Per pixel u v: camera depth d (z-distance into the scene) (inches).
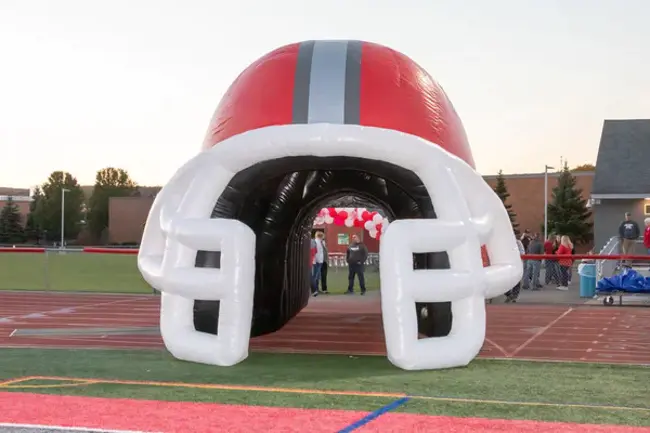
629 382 221.0
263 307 323.0
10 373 227.8
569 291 647.8
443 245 238.7
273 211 312.3
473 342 240.2
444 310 257.0
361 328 360.8
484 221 250.4
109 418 168.6
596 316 432.5
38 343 301.7
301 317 409.4
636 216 1180.5
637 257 524.4
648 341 322.3
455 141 272.8
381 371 234.7
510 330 362.6
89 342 304.8
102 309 459.5
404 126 256.7
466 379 222.1
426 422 166.6
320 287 690.8
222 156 250.8
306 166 258.4
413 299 234.2
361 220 987.9
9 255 1562.5
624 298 529.3
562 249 656.4
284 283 344.8
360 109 255.4
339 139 241.3
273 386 208.5
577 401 192.1
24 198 3683.6
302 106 256.5
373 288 692.1
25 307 474.0
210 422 165.5
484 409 180.5
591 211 1758.1
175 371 231.9
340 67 263.6
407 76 271.7
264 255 313.3
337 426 162.4
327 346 298.5
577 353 285.1
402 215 290.2
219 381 215.9
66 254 1603.1
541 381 220.7
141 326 366.3
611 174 1205.1
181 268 243.9
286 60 271.6
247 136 248.5
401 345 232.5
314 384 211.9
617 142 1259.8
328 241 1203.2
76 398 190.4
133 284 727.1
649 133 1263.5
